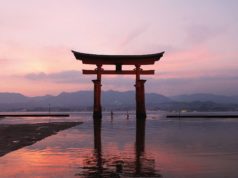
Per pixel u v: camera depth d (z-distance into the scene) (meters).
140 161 12.34
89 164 11.75
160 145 17.55
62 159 12.86
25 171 10.56
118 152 14.82
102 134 24.86
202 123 40.16
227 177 9.64
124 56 48.28
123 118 57.09
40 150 15.55
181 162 12.09
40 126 33.72
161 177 9.66
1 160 12.63
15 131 27.00
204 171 10.45
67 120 51.34
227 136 22.78
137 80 48.97
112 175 9.95
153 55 48.19
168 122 42.66
